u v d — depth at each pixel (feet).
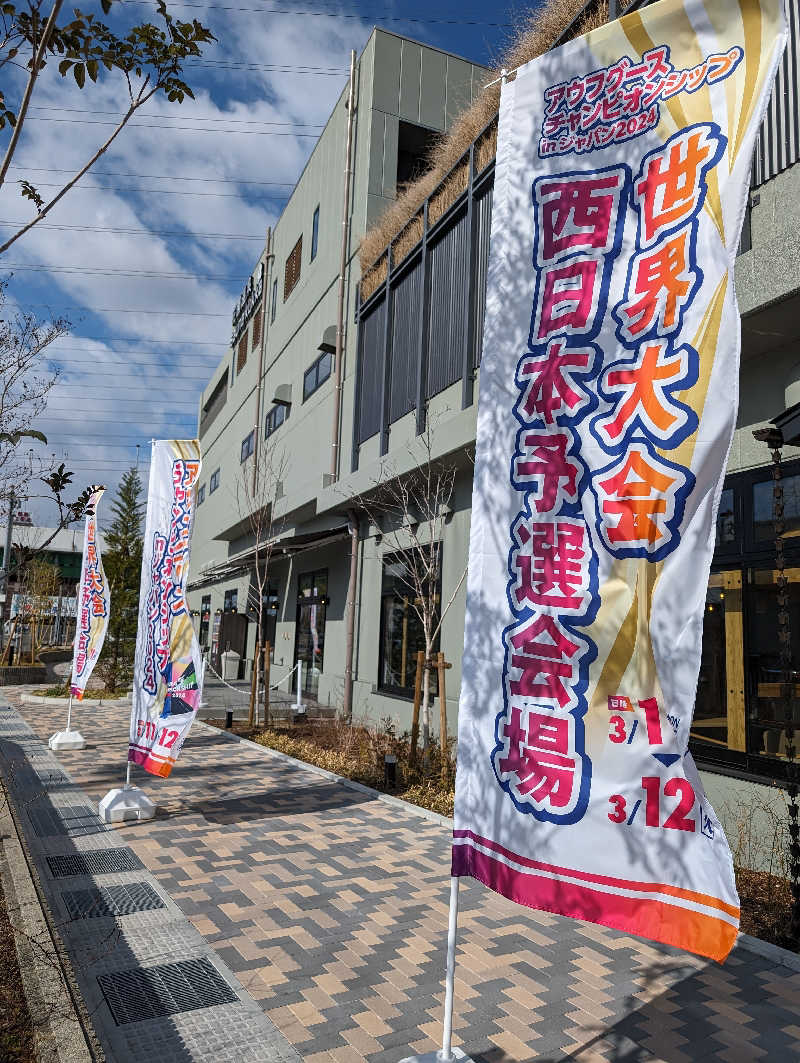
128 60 12.53
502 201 12.07
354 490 44.21
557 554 10.46
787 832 18.37
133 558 62.75
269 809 25.84
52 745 35.81
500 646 10.94
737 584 22.09
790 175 18.98
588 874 9.55
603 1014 12.57
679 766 9.08
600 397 10.34
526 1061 11.17
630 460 9.89
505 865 10.35
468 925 16.24
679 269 9.80
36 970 13.04
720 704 22.24
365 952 14.79
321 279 60.80
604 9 27.30
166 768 22.98
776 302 18.54
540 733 10.26
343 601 53.21
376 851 21.35
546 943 15.38
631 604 9.67
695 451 9.32
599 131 11.00
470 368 35.14
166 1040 11.60
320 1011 12.53
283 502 59.11
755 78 9.52
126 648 63.31
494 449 11.52
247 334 93.86
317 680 57.47
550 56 11.71
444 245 39.86
